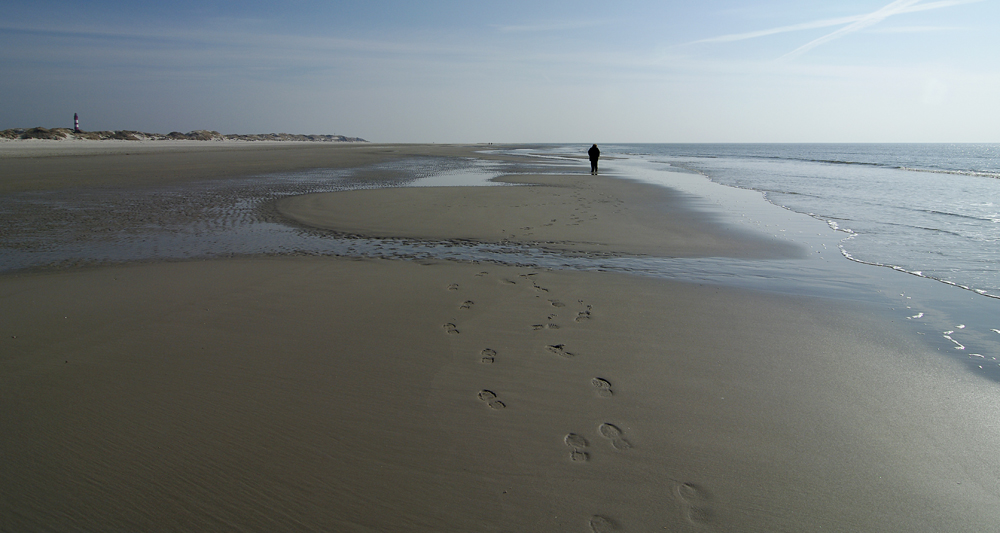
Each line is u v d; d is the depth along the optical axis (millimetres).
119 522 2289
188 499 2434
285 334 4402
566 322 4805
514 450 2826
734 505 2436
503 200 13250
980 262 7398
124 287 5781
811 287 6145
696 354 4113
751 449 2857
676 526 2303
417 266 6945
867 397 3459
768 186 18406
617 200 13672
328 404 3260
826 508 2422
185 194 14406
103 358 3865
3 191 14734
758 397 3432
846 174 25250
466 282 6141
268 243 8453
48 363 3771
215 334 4371
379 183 17953
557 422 3109
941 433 3037
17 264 6930
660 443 2904
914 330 4723
